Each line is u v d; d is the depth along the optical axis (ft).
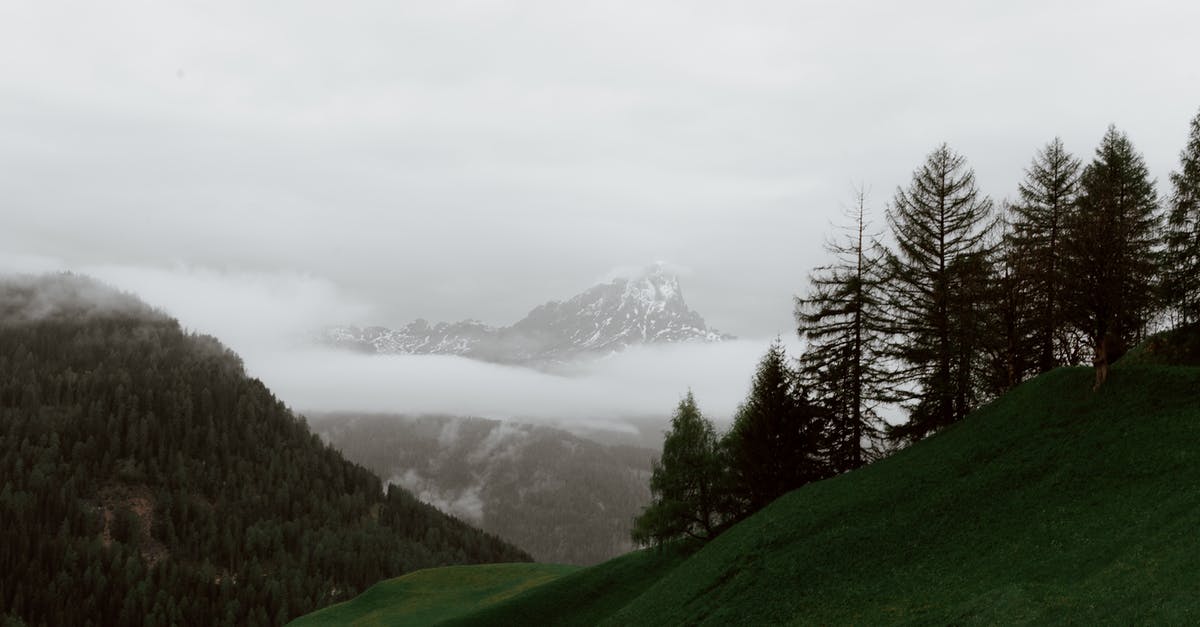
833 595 115.14
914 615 97.81
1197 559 78.13
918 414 158.51
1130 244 148.87
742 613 123.65
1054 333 169.68
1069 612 80.89
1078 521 100.78
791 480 180.65
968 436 141.59
